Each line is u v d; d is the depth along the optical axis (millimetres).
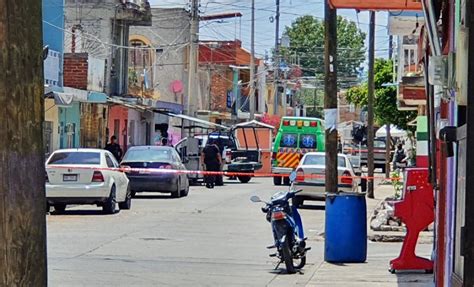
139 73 73375
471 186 6094
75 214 33562
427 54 11711
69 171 32688
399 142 83812
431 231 27609
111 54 62500
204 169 54250
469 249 6062
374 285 17031
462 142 6805
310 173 37719
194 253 22406
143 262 20547
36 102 5992
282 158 56625
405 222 18656
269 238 26172
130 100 61219
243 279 18281
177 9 82062
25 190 5879
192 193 48062
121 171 35875
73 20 63781
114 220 31188
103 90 57719
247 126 68188
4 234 5797
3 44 5777
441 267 11906
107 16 63844
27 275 5902
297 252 19297
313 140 55906
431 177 11766
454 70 8523
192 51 66438
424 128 27531
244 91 109000
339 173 38250
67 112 52219
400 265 18672
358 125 89062
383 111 58625
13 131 5824
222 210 36469
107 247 23281
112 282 17594
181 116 62562
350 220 20469
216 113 89375
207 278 18359
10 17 5797
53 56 47688
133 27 81438
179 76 82562
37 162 5996
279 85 125438
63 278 17922
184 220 31688
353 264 20328
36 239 5977
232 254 22312
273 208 19438
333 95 22781
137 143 70438
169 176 42281
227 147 62094
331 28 22656
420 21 22578
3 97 5789
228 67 101188
